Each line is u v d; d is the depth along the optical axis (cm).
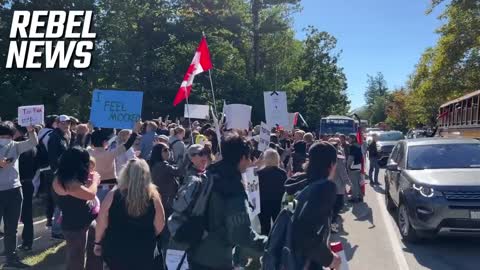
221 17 3741
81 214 537
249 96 3806
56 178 531
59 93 3481
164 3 3703
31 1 3322
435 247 851
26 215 776
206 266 379
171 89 3466
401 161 997
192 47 3672
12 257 689
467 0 2941
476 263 750
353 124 3266
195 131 1143
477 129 1560
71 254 540
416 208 828
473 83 3241
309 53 5862
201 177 388
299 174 508
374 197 1449
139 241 420
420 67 3800
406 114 7094
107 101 829
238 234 363
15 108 3130
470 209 790
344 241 902
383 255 803
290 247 338
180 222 383
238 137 388
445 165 931
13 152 688
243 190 379
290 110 4869
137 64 3462
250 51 4522
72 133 987
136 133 718
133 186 417
